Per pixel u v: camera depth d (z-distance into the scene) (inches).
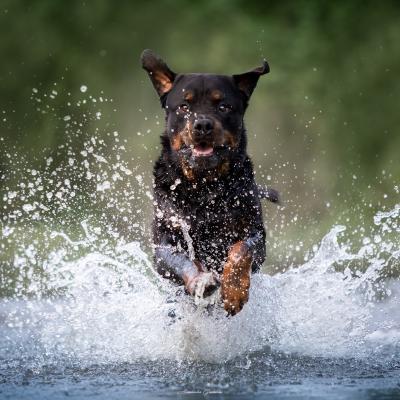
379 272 464.4
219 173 361.1
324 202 896.9
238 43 1013.8
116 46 1055.0
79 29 1061.1
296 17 1043.3
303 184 924.0
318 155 954.1
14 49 1051.9
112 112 1007.6
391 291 482.9
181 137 361.4
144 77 1034.1
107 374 321.7
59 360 346.3
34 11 1055.0
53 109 1004.6
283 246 679.7
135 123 1007.6
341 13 1025.5
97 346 369.7
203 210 364.2
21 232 496.4
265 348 368.2
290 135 963.3
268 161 945.5
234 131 363.6
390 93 991.6
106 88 1035.9
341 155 956.6
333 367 332.2
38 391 291.7
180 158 362.3
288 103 971.9
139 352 360.2
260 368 331.3
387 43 1015.0
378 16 1032.2
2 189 920.9
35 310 454.3
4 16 1053.8
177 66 1025.5
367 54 1008.2
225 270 333.4
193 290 339.6
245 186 366.6
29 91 1037.8
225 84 367.2
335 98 983.6
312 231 748.6
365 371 323.9
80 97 1023.0
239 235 368.2
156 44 1053.8
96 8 1061.1
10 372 325.1
